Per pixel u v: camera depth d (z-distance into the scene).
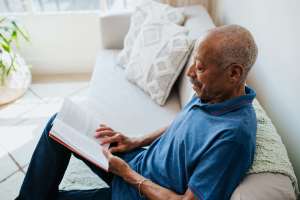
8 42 2.23
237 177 0.84
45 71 2.70
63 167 1.23
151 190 1.03
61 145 1.19
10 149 1.96
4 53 2.25
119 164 1.12
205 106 0.97
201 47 0.90
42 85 2.57
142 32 1.83
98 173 1.25
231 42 0.86
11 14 2.47
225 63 0.87
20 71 2.34
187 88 1.54
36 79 2.64
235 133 0.84
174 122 1.13
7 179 1.76
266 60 1.38
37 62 2.69
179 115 1.14
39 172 1.18
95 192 1.18
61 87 2.55
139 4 2.02
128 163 1.24
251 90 0.99
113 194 1.13
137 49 1.81
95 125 1.31
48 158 1.18
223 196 0.85
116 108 1.65
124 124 1.55
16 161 1.88
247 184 0.84
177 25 1.78
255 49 0.89
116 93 1.76
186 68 1.64
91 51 2.69
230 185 0.84
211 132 0.91
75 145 1.13
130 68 1.82
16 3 2.49
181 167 0.98
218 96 0.97
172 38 1.69
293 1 1.11
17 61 2.33
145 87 1.73
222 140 0.85
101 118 1.57
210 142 0.89
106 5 2.53
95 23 2.54
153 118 1.59
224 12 2.03
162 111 1.64
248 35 0.88
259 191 0.81
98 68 1.98
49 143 1.18
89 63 2.72
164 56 1.67
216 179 0.84
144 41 1.79
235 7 1.78
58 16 2.49
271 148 0.93
